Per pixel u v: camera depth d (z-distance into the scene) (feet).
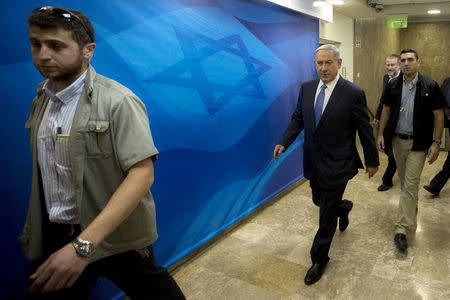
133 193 3.56
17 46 5.22
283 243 9.95
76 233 4.09
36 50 3.62
